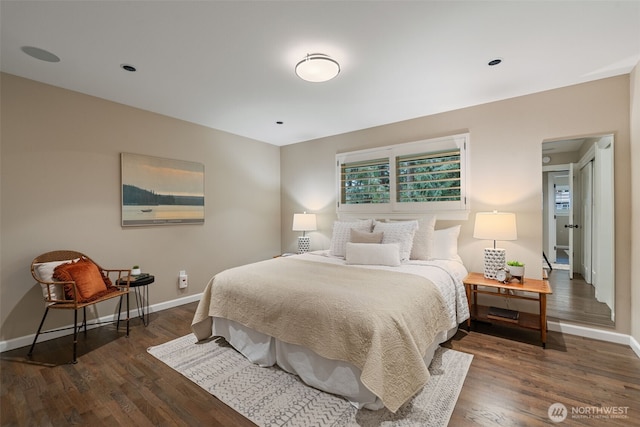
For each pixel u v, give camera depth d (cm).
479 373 209
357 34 197
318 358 191
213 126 407
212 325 270
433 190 359
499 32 195
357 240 330
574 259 288
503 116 312
